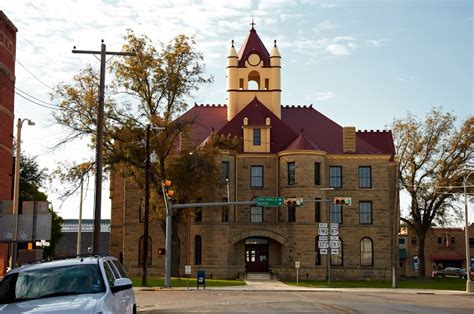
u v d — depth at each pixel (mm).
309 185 63875
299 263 58750
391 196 69750
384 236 66125
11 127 39812
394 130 76750
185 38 58531
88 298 12148
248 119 67125
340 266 65375
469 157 74312
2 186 38656
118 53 30031
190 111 73500
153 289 46969
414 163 76000
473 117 74125
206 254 63281
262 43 74812
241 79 73312
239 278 63594
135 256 66500
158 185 56562
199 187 57188
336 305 33219
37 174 75500
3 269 38625
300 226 63562
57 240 82500
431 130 75438
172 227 61062
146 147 51344
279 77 73000
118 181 72750
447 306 33844
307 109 74750
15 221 20359
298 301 36125
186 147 64062
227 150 63469
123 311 13719
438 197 74438
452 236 109062
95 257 14500
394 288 54500
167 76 57562
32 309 11531
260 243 66250
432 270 107625
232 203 47656
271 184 66125
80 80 55875
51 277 13305
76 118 55000
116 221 72250
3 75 38156
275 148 66812
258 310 29625
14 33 39969
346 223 66188
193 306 31906
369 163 67250
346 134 67625
